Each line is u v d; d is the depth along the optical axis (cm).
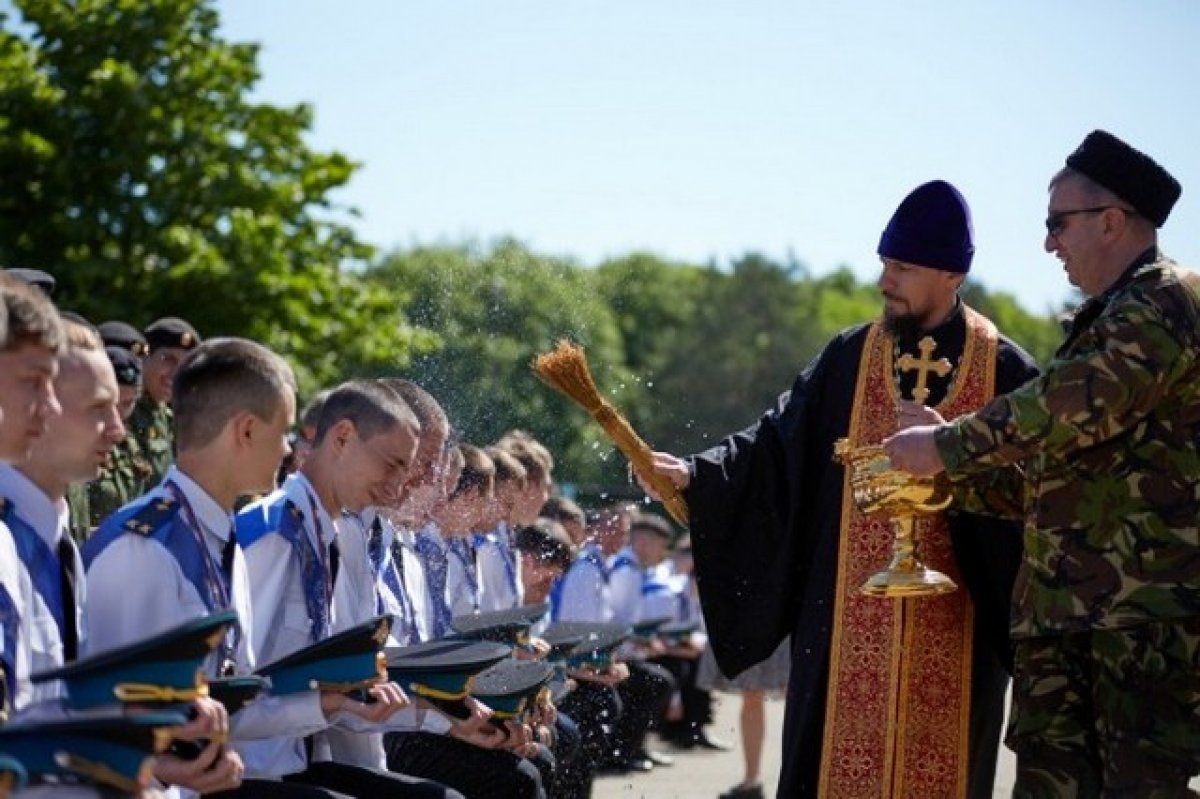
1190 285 566
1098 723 571
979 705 666
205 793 466
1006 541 657
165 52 2122
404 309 2328
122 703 405
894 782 654
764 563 687
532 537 964
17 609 430
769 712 1722
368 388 593
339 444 584
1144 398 553
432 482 697
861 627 664
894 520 638
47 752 373
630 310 5059
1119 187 588
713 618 689
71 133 2056
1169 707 558
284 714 501
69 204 2061
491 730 618
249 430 505
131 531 489
